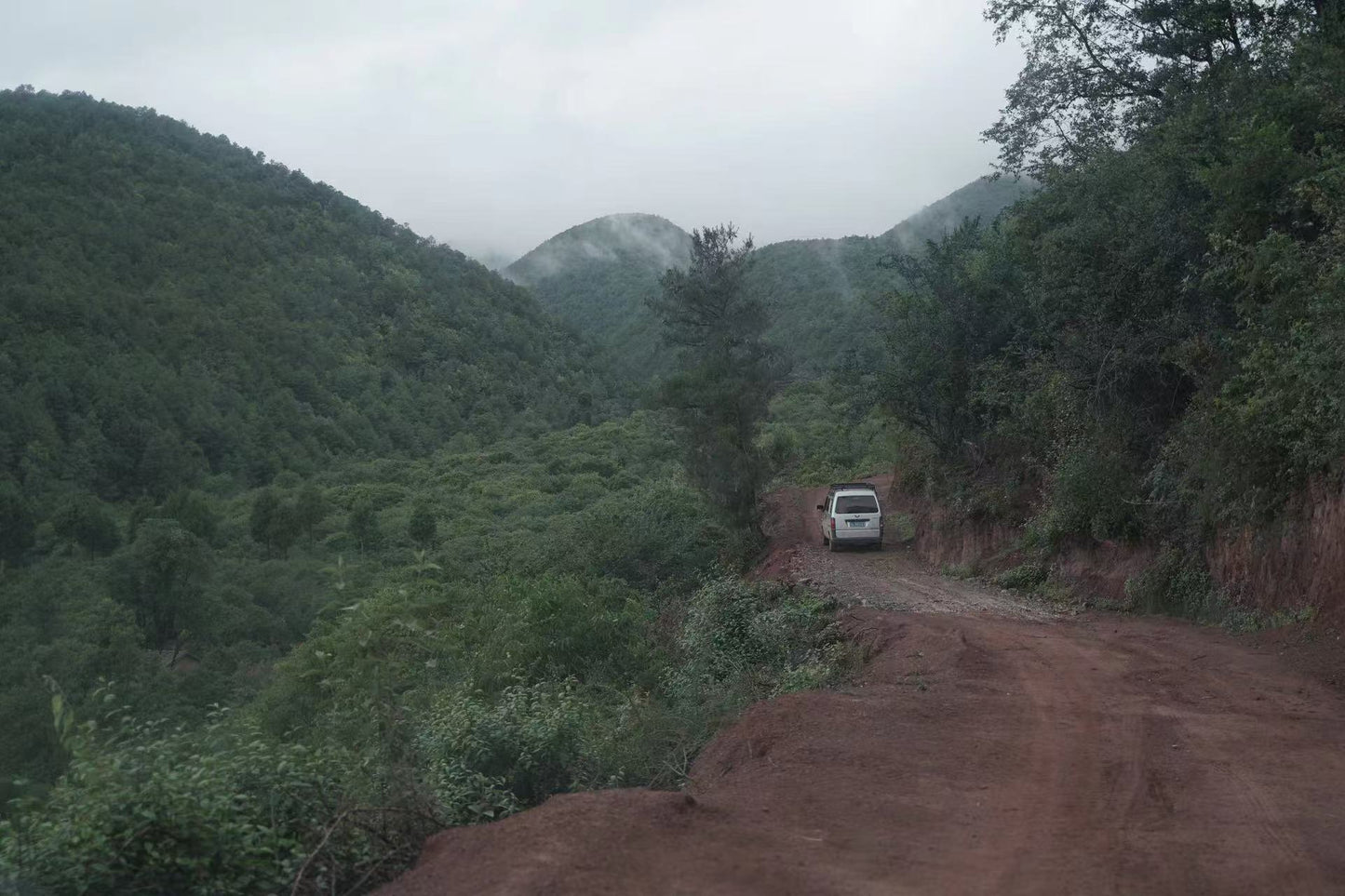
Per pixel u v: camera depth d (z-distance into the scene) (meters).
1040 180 22.98
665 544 29.88
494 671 16.52
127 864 4.95
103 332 112.19
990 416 23.81
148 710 26.84
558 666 16.97
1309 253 12.39
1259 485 13.09
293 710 13.64
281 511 62.22
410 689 11.05
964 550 23.28
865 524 26.91
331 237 173.12
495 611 19.42
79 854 4.84
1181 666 10.78
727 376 29.20
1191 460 14.77
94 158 158.12
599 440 100.00
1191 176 15.62
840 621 15.64
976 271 24.75
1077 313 17.55
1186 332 15.75
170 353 115.06
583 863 4.70
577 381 162.62
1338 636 10.93
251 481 99.19
